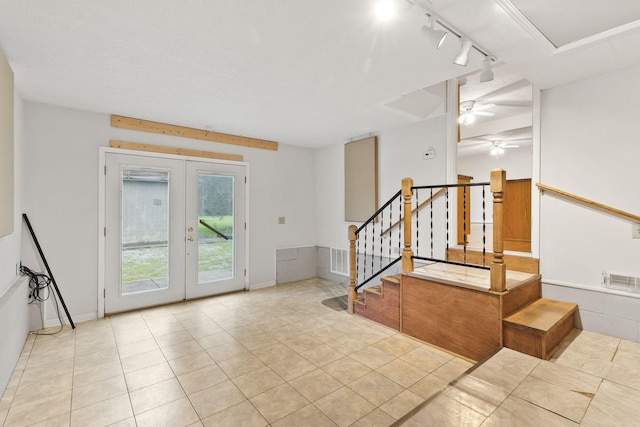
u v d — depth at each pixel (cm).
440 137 395
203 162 459
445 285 285
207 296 464
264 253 526
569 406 170
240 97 330
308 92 317
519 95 451
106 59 247
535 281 302
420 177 417
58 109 352
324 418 197
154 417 200
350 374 249
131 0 177
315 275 593
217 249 476
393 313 337
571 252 293
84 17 193
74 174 361
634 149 262
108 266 384
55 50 233
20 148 316
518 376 200
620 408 168
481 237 621
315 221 594
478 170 830
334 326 351
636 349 246
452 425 155
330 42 224
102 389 231
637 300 259
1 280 250
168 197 429
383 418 197
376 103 348
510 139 647
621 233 267
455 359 272
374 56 245
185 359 276
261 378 244
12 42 221
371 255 484
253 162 511
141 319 374
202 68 264
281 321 367
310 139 520
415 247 421
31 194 336
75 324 357
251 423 193
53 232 349
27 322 319
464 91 434
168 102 344
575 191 292
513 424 155
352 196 509
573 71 271
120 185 391
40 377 247
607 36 214
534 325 236
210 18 195
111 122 384
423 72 274
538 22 203
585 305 284
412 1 176
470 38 217
